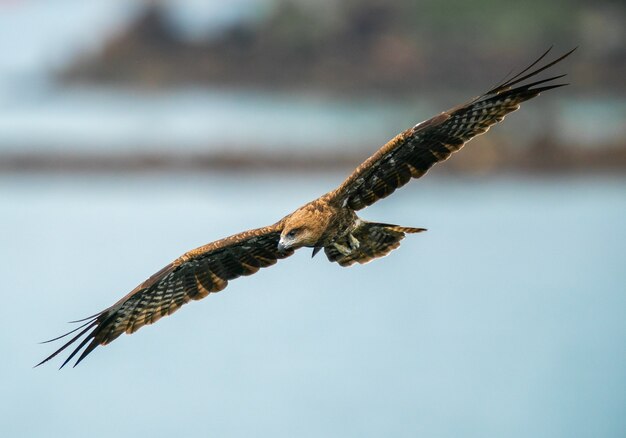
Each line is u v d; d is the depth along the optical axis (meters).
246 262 11.87
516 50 64.88
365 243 12.10
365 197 11.59
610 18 65.12
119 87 73.06
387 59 66.12
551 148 44.38
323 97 65.69
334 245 11.99
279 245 11.25
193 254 11.51
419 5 67.00
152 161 47.41
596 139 46.03
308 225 11.34
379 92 65.50
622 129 47.62
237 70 70.38
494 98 11.01
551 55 64.25
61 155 48.38
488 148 44.38
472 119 11.18
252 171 46.75
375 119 59.16
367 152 49.03
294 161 46.53
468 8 66.50
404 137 11.05
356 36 67.56
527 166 44.09
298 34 68.25
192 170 46.75
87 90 73.69
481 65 65.25
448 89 64.25
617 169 44.44
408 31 66.81
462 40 65.62
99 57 76.06
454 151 11.34
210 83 70.12
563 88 62.00
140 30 74.25
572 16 64.19
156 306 11.83
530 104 45.28
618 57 63.50
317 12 68.69
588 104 59.69
